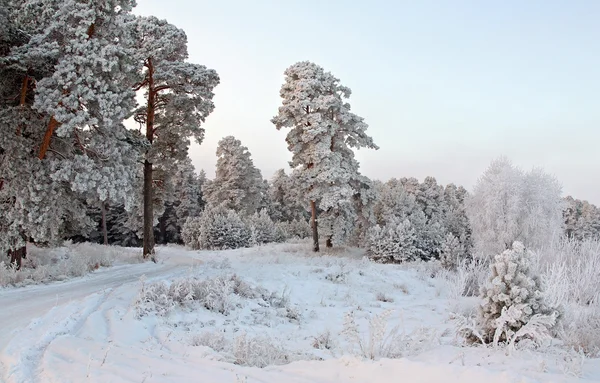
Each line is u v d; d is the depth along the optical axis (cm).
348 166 3225
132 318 845
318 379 516
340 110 3225
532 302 762
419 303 1521
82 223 2041
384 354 672
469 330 796
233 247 4444
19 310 920
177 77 2439
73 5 1559
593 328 855
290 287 1559
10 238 1541
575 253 1978
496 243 3212
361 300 1533
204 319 974
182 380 491
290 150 3288
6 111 1551
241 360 635
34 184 1549
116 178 1709
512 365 569
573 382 474
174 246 5028
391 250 3092
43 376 491
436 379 480
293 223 6319
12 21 1605
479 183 3444
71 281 1488
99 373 497
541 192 3169
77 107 1530
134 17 2309
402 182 7700
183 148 2614
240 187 5947
